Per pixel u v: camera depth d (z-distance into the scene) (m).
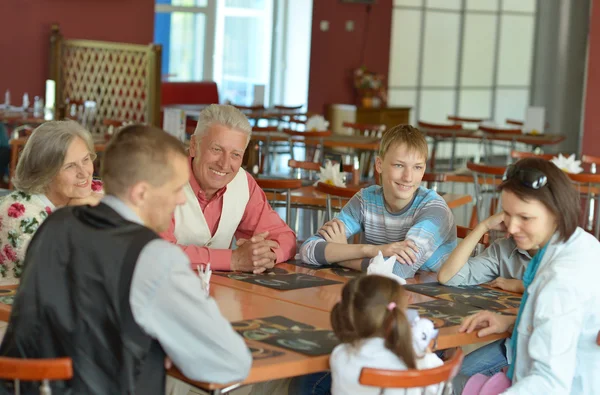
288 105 11.64
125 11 9.55
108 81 8.80
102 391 1.75
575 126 12.65
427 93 12.68
